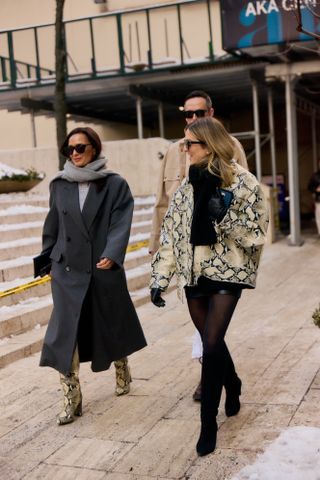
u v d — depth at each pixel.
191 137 3.59
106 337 4.26
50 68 17.20
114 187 4.32
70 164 4.32
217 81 14.52
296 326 6.45
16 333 6.16
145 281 8.77
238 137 16.50
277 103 18.81
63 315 4.15
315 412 4.04
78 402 4.24
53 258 4.32
